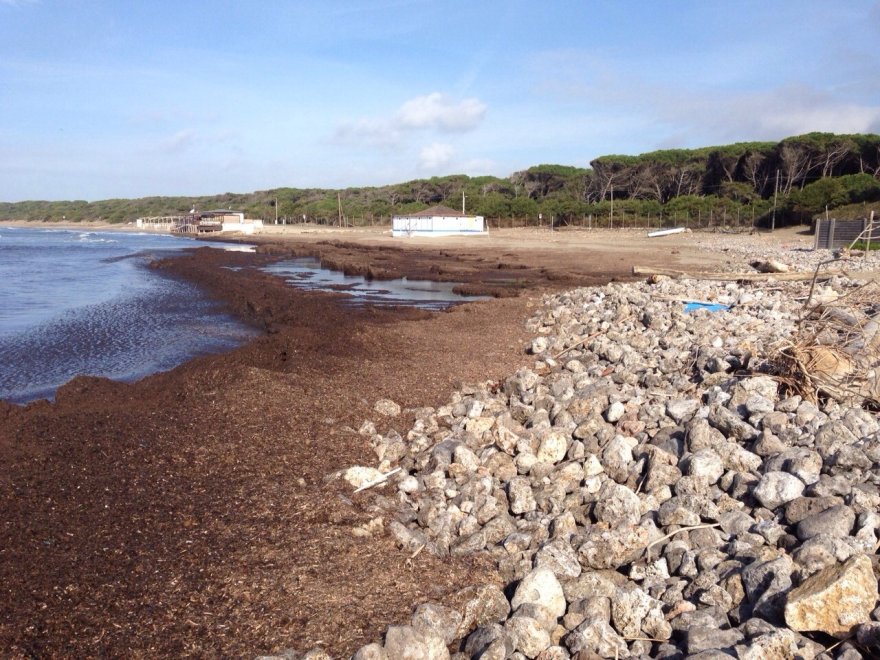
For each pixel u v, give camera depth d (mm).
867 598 4020
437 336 16312
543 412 8938
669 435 7535
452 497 6758
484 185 107688
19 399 12359
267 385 9914
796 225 59594
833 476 5918
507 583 5199
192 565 5043
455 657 4289
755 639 3846
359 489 6848
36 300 25766
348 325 17078
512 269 37812
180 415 8453
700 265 33000
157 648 4094
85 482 6371
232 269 41000
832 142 69375
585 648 4168
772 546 5172
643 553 5449
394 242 65375
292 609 4539
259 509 6105
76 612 4379
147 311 22875
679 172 84562
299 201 134500
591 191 93562
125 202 180750
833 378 8469
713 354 10812
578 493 6633
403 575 5090
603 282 29125
